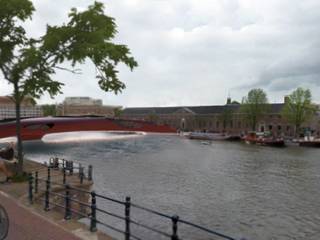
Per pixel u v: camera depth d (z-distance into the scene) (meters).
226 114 113.94
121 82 16.98
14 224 8.80
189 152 56.69
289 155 52.62
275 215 20.14
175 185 28.44
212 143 79.25
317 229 17.81
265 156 50.84
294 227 18.11
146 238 15.84
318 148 66.69
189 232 16.94
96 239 7.80
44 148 61.28
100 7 15.79
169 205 22.05
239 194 25.47
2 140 66.44
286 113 81.00
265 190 26.86
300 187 28.12
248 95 92.12
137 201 22.88
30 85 15.78
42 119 71.75
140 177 31.95
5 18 16.88
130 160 45.00
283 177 32.75
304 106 78.19
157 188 27.12
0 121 67.75
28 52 14.98
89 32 15.37
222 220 19.09
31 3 17.05
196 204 22.39
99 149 60.78
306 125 94.06
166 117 138.75
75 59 15.34
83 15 15.12
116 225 17.56
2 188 14.45
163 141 82.50
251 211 20.92
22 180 16.47
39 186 14.99
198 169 37.41
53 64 15.91
